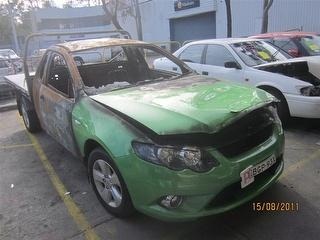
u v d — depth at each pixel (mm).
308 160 4582
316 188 3848
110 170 3404
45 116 4969
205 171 2805
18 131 6988
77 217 3637
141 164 2896
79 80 4016
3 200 4129
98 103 3598
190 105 3223
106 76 4906
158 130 2873
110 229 3383
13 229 3523
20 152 5711
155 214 2957
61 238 3326
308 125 5953
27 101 6320
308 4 19516
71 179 4547
